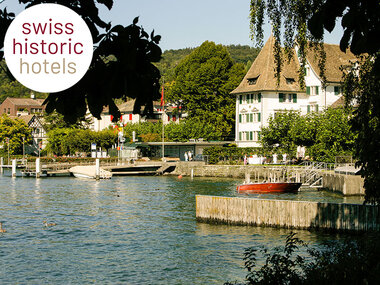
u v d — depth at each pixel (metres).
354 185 46.56
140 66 4.93
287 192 50.56
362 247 12.99
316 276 11.37
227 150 78.56
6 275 20.78
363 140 13.34
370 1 4.77
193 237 28.06
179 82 95.19
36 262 22.92
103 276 20.59
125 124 103.75
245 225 30.92
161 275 20.62
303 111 82.75
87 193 52.41
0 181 70.25
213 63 93.75
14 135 112.75
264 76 82.38
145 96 5.05
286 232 28.98
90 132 102.56
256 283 12.80
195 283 19.41
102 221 34.00
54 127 110.00
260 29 14.85
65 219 34.97
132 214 37.06
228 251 24.58
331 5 4.82
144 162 83.31
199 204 32.94
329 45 84.06
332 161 59.72
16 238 28.44
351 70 17.53
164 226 31.73
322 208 28.55
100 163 86.69
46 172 79.94
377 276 10.45
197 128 89.62
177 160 87.75
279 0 14.55
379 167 13.18
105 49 4.88
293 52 15.76
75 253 24.64
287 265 12.78
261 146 80.38
